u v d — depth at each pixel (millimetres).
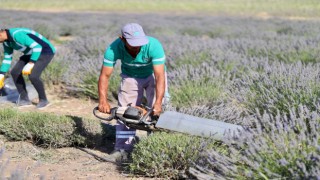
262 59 8852
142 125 4852
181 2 56000
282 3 53969
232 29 22531
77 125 5707
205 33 22172
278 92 5723
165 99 5770
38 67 7348
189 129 4758
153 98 5270
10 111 6227
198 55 9664
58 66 9164
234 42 12344
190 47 10453
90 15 32844
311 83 5836
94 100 8117
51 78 8961
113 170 4867
